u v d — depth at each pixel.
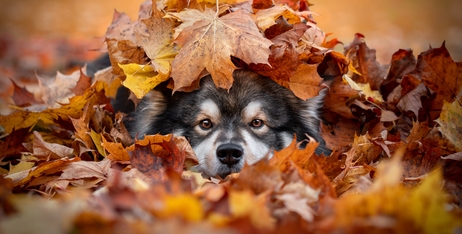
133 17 18.48
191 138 4.36
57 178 3.46
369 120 4.55
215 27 3.91
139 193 2.42
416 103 4.50
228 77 3.84
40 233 2.11
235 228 2.12
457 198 3.46
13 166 3.81
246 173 2.75
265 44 3.78
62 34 16.17
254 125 4.32
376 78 4.87
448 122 4.01
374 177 3.54
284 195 2.66
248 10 4.23
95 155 4.00
